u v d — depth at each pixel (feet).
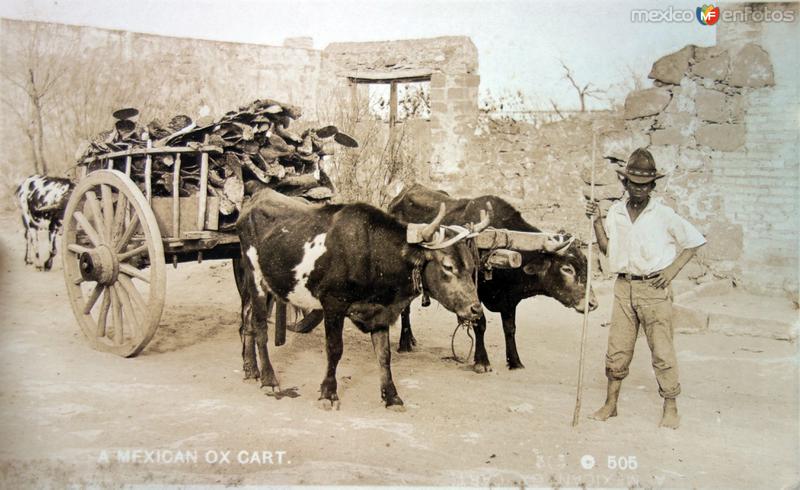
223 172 22.21
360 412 17.79
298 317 27.84
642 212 16.99
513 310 22.20
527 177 36.96
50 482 13.93
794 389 20.54
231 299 31.89
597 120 35.19
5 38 39.83
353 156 41.42
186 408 17.54
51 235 33.96
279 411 17.62
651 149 32.17
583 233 34.37
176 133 21.29
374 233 17.78
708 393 20.27
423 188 23.71
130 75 41.70
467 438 16.25
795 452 15.87
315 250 18.12
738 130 30.35
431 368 22.27
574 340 26.61
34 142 40.34
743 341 25.38
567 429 17.02
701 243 16.74
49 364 20.61
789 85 29.63
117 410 17.26
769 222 29.78
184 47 42.60
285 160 22.97
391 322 18.47
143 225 20.17
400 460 14.96
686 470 14.90
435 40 41.47
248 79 43.65
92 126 40.96
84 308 22.65
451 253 17.43
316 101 43.98
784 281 29.22
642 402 19.48
